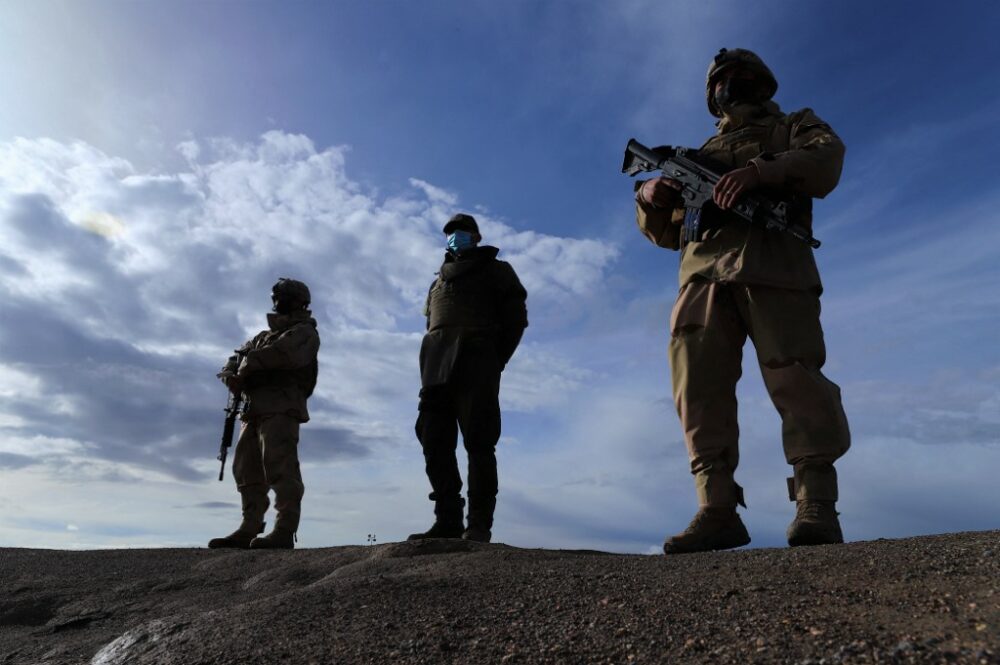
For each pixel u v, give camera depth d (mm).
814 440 3328
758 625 2139
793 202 3537
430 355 5785
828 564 2564
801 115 3766
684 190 3783
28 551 6121
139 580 4984
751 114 3867
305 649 2545
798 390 3385
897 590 2221
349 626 2709
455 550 4680
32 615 4555
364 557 4730
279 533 6539
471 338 5730
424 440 5793
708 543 3402
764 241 3564
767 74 3904
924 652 1786
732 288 3639
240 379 7020
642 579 2783
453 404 5809
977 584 2141
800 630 2049
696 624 2232
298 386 6945
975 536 2709
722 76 3949
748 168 3484
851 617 2076
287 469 6684
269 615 2916
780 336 3451
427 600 2898
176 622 3025
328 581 3348
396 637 2541
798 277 3510
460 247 6020
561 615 2512
